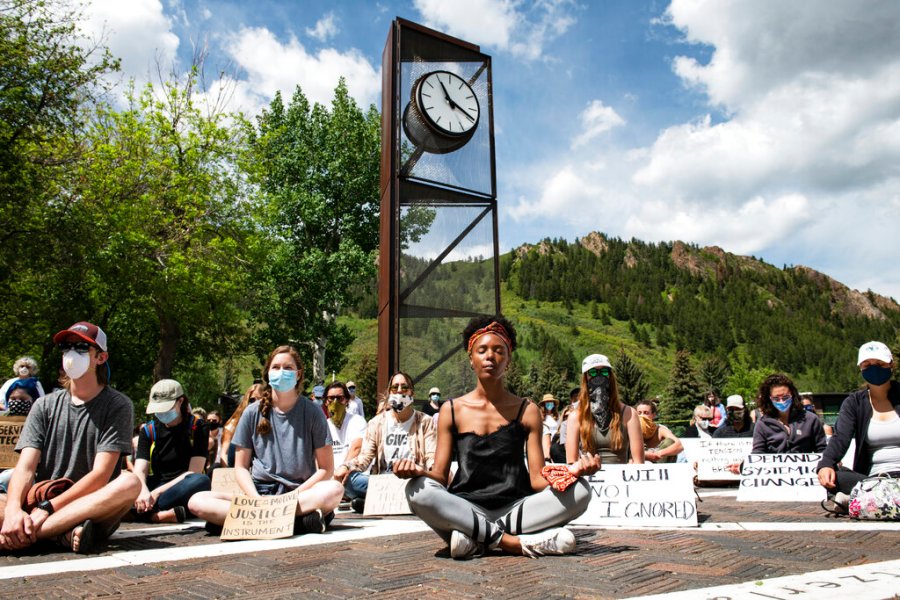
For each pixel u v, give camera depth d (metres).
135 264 22.36
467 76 11.88
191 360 30.34
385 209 11.41
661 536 4.31
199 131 26.44
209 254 24.92
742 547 3.71
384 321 10.98
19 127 18.30
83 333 4.23
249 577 3.10
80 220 20.83
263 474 5.08
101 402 4.33
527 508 3.55
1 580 3.14
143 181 24.16
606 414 5.53
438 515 3.42
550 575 2.96
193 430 6.17
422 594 2.64
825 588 2.54
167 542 4.49
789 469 7.19
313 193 34.19
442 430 3.67
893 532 4.24
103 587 2.93
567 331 194.38
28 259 20.11
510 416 3.68
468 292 11.03
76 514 3.96
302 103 35.72
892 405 5.37
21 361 7.24
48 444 4.25
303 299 33.31
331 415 8.73
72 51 19.05
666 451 7.73
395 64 11.31
